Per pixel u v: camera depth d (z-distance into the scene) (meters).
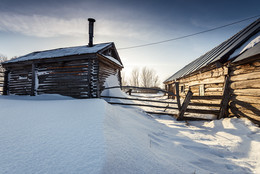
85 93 7.04
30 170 1.04
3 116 2.73
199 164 2.01
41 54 9.09
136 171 1.25
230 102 4.87
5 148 1.40
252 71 4.10
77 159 1.18
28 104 4.26
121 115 4.05
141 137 2.56
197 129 4.21
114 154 1.35
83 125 2.15
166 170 1.47
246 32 6.48
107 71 8.88
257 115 3.79
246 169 1.98
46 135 1.75
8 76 8.98
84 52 6.79
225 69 5.39
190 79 9.80
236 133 3.57
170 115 6.11
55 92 7.56
